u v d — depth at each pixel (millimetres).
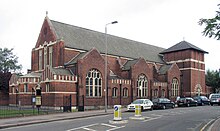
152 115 26844
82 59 39875
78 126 17406
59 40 43312
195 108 40438
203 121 21141
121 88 45281
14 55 74188
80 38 48500
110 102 43000
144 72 50719
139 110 23500
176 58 64375
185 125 18312
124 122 19828
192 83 61688
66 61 43219
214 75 78688
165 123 19531
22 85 42344
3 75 53625
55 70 38594
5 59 72250
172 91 57438
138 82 49375
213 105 51781
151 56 62688
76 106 38719
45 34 47406
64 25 48812
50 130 15453
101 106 41562
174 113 29688
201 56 66312
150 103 35156
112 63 50875
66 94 37750
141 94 49594
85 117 25375
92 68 41406
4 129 16781
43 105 38562
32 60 50219
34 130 15680
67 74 39125
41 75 40938
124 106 44250
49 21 46781
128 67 49312
